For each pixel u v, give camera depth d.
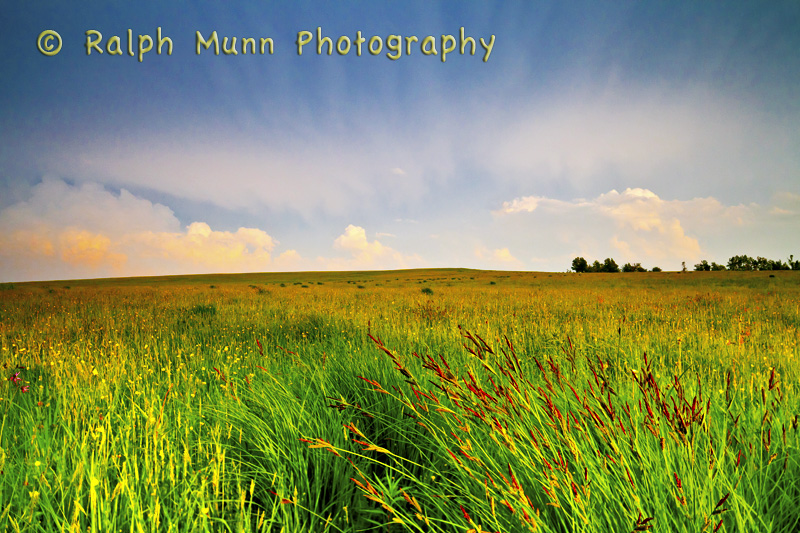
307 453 2.10
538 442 1.61
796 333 6.08
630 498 1.41
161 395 3.06
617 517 1.42
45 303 12.12
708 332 5.99
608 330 5.74
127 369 3.93
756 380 2.94
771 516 1.51
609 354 4.07
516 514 1.39
